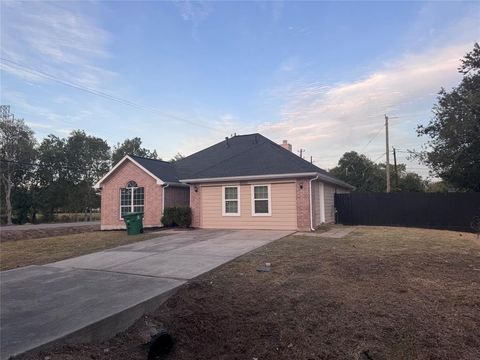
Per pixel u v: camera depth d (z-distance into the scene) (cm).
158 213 1988
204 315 560
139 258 940
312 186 1644
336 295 600
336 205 2075
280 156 1798
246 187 1717
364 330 482
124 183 2100
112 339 487
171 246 1138
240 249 1025
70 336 439
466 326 476
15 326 466
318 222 1752
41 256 1060
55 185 4878
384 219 1966
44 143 4909
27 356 393
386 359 425
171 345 498
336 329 491
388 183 3003
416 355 426
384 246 1058
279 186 1653
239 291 643
